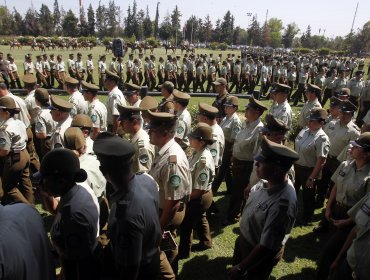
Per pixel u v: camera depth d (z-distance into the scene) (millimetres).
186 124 5422
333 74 14594
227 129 5801
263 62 19359
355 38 74312
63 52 40094
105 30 97562
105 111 6004
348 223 3395
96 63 28375
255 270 2828
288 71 19250
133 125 3623
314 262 4289
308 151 4844
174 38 90625
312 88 7379
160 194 3115
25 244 1746
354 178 3574
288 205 2559
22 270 1685
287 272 4082
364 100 10430
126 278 2191
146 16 103188
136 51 48469
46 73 16547
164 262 2857
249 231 2869
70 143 3139
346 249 3092
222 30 98312
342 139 5332
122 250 2115
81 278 2318
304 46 100750
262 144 2703
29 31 84625
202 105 4719
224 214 5434
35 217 1927
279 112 6246
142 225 2131
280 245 2615
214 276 3918
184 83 17891
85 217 2191
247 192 4070
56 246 2301
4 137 4355
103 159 2057
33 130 6680
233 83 17922
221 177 6062
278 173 2596
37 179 2291
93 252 2303
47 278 1887
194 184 3764
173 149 3055
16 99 5562
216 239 4699
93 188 3123
